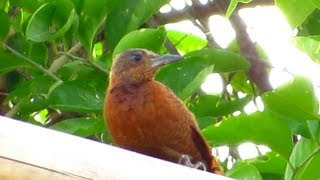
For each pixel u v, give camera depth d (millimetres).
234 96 14133
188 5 14344
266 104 10836
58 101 11539
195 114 12047
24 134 7320
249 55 14016
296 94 10711
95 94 11586
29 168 7301
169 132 10766
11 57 11945
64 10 11414
